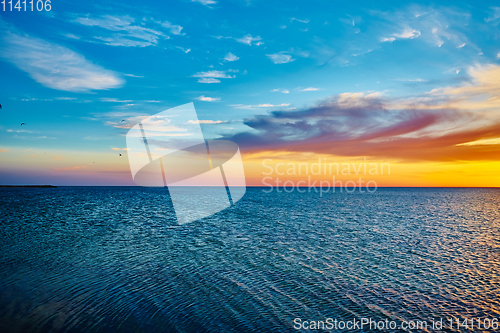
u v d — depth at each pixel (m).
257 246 24.84
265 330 11.17
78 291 14.17
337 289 15.50
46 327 10.71
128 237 27.75
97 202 70.75
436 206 72.81
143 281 15.88
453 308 13.59
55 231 30.14
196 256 21.25
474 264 20.59
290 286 15.76
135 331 10.71
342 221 41.84
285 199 99.12
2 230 30.08
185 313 12.30
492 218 48.12
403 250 24.48
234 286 15.53
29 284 14.85
